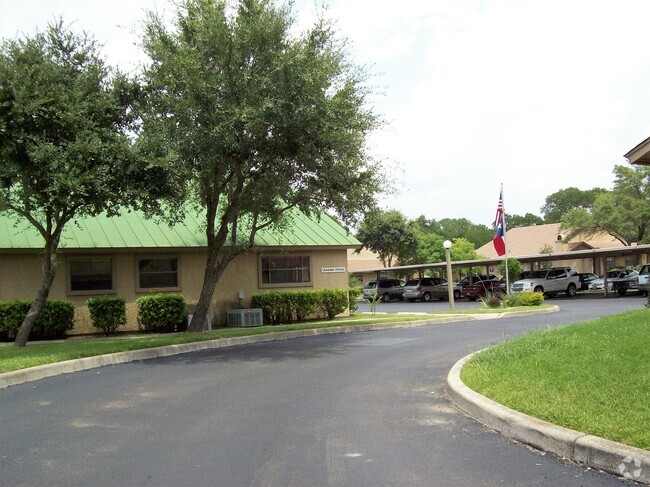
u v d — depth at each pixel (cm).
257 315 2198
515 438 611
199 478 518
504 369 848
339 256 2556
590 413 595
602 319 1234
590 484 478
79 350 1304
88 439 650
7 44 1359
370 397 846
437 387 903
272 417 739
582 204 9069
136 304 2067
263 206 1825
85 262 2012
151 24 1595
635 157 1291
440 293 4434
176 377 1062
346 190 1658
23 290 1900
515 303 2794
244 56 1488
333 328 1920
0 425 720
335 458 568
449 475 511
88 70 1442
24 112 1267
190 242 2136
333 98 1509
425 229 8275
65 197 1277
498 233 2883
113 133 1402
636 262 5881
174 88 1490
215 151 1452
